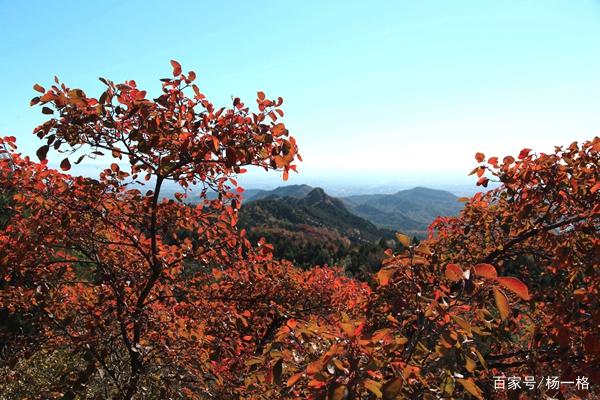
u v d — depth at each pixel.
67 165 3.48
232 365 4.22
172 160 3.86
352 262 48.81
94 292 5.12
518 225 4.61
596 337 2.52
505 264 5.59
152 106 3.50
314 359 2.14
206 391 3.76
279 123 3.63
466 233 5.36
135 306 4.23
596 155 4.23
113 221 4.46
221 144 3.65
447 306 1.99
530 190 4.27
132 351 4.12
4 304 4.35
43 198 3.97
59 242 4.23
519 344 5.00
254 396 3.35
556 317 3.03
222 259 4.75
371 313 3.59
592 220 3.77
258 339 6.56
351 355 1.62
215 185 4.34
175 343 4.21
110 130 3.72
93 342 3.98
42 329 4.53
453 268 1.82
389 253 2.28
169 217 4.57
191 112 3.79
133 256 5.02
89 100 3.45
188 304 4.86
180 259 4.47
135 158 3.81
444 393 2.01
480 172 4.68
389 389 1.52
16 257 3.97
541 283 5.01
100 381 4.00
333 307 7.31
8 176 3.92
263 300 6.33
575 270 3.57
